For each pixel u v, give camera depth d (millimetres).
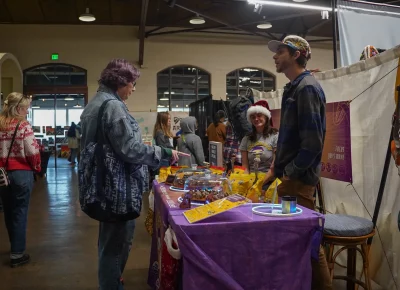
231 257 1479
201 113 8078
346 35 3973
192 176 2164
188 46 11164
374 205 2375
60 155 12453
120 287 2010
